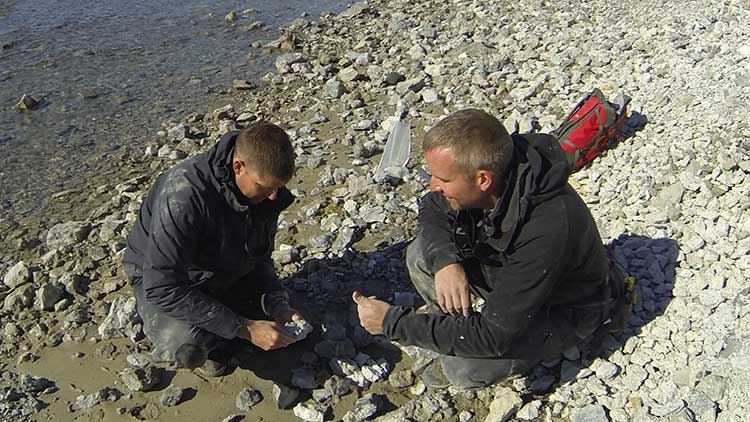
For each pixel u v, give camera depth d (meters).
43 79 8.05
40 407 3.95
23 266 4.93
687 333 3.92
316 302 4.58
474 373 3.74
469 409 3.88
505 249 3.36
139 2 10.55
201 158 3.72
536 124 6.48
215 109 7.47
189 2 10.65
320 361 4.16
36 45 8.92
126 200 5.87
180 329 3.90
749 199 4.56
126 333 4.39
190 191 3.62
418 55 8.27
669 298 4.17
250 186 3.59
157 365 4.16
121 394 4.01
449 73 7.67
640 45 7.40
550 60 7.64
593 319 3.70
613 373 3.82
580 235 3.35
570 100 6.79
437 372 4.04
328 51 8.84
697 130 5.51
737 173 4.83
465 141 3.19
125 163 6.50
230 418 3.85
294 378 4.03
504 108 6.93
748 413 3.44
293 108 7.38
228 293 4.36
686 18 7.80
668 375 3.76
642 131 5.89
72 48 8.88
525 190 3.26
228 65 8.55
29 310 4.62
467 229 3.64
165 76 8.24
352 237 5.11
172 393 3.96
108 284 4.80
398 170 5.80
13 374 4.16
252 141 3.48
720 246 4.35
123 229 5.40
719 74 6.18
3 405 3.93
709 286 4.09
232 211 3.72
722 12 7.62
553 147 3.38
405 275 4.79
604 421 3.62
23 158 6.54
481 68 7.63
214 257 3.86
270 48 8.94
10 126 7.09
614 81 6.90
